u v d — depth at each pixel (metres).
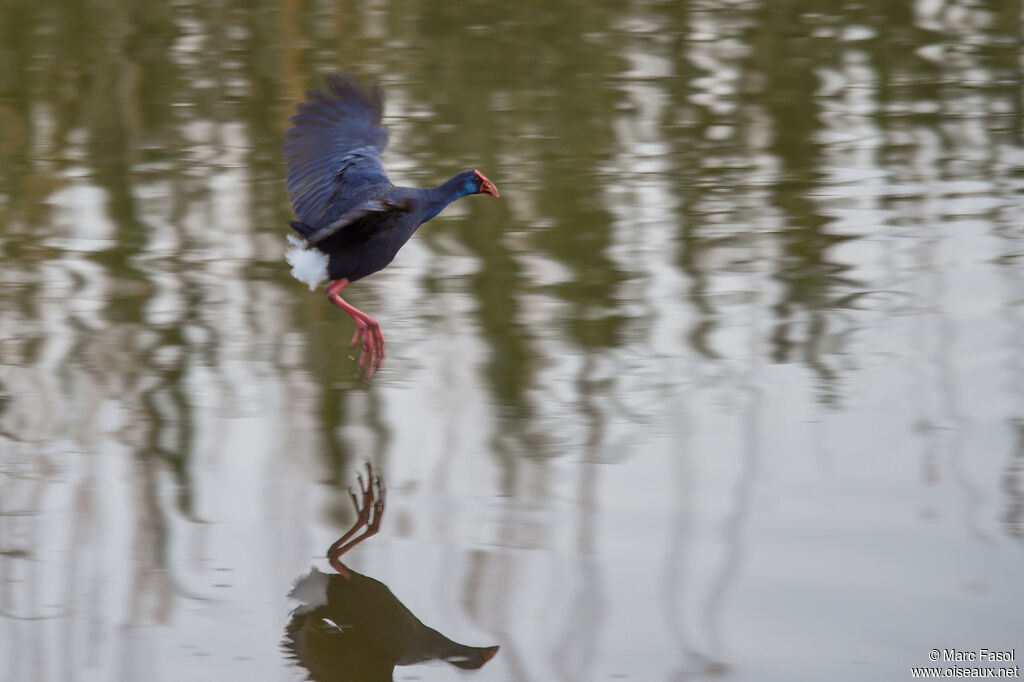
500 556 9.36
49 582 9.15
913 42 24.16
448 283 14.46
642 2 26.66
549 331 13.26
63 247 15.41
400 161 17.72
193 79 21.50
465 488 10.34
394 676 8.27
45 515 9.99
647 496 10.13
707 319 13.44
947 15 26.02
